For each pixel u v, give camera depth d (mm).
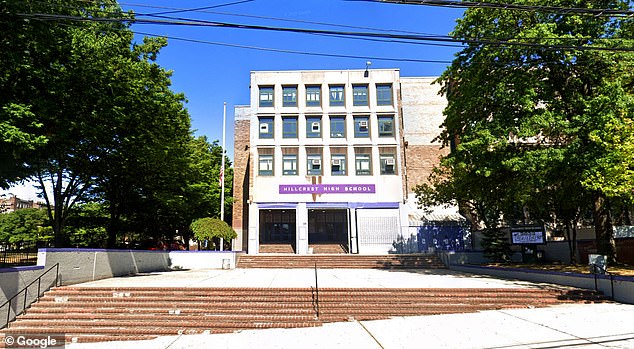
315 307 11859
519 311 11500
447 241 31984
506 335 8922
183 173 26719
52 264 13531
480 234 29031
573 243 20562
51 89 14203
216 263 25375
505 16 18281
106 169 21969
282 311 11500
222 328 10289
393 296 12930
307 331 9773
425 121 38188
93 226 29641
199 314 11492
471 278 17828
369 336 9172
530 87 17109
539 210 21688
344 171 33000
